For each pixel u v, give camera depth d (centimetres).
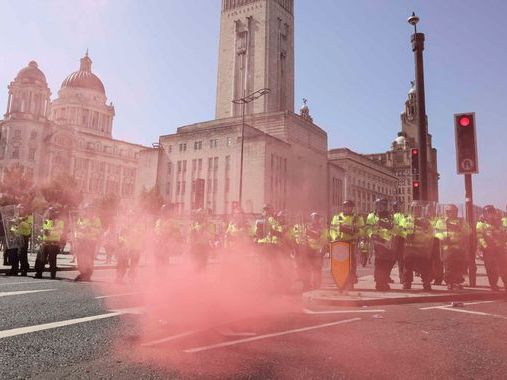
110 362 408
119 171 10100
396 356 439
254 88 7844
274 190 6175
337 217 966
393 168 13112
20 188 4738
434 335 543
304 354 441
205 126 7312
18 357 421
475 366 408
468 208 1111
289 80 8512
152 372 378
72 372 378
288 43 8600
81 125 10375
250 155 6122
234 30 8281
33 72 8581
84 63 11144
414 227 1030
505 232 1038
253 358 425
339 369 391
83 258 1197
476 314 717
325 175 7919
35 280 1166
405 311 745
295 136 6906
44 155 8406
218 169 6462
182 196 6788
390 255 1001
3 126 8231
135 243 1204
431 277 1027
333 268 923
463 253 1021
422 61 1356
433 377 374
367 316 685
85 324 579
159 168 7131
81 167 9319
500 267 1020
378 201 1037
